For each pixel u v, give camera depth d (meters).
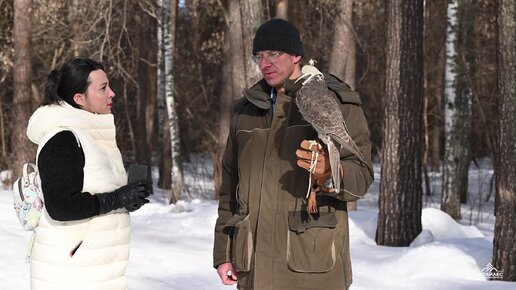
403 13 9.49
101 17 15.73
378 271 7.44
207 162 28.67
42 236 3.50
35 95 19.36
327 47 19.20
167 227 9.90
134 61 22.28
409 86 9.50
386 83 9.66
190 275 7.04
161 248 8.23
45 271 3.48
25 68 15.63
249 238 3.34
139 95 20.91
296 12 20.70
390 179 9.42
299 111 3.13
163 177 21.88
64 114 3.46
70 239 3.47
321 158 2.94
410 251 7.71
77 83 3.54
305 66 3.31
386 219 9.41
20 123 15.66
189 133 28.25
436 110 26.52
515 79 7.18
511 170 7.21
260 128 3.39
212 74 30.33
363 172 3.15
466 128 17.22
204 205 12.60
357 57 25.88
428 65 24.05
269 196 3.29
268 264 3.27
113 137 3.65
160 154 22.45
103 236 3.53
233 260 3.49
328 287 3.24
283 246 3.26
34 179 3.55
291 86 3.27
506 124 7.23
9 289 6.37
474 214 18.14
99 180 3.49
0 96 23.09
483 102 23.45
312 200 3.15
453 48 15.89
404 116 9.40
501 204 7.26
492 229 13.47
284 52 3.29
